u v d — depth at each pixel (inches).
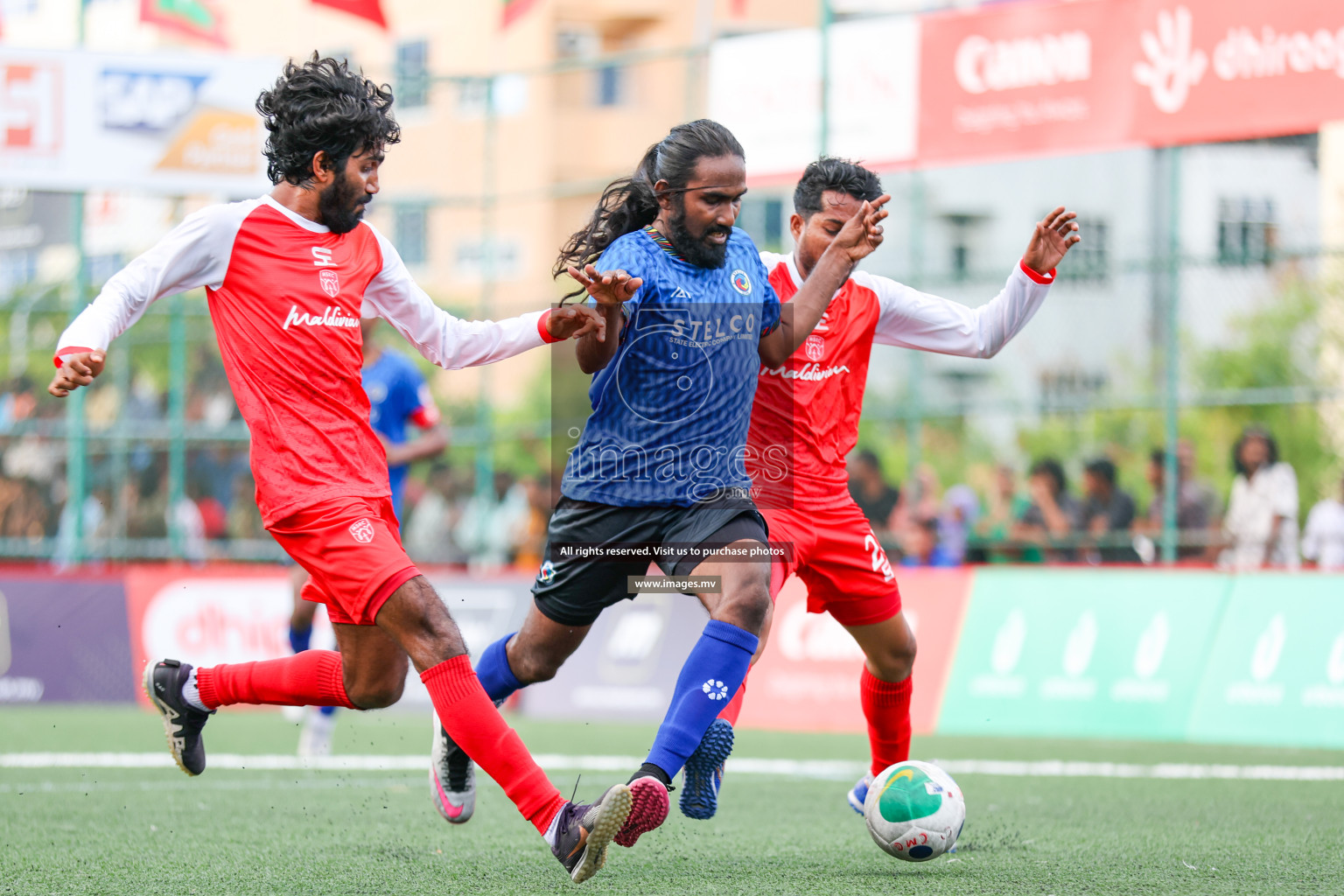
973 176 1541.6
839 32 700.0
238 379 270.4
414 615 258.1
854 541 319.0
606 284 260.2
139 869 286.8
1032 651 680.4
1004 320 331.9
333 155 272.5
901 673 328.5
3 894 257.6
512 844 327.0
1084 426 1219.2
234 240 271.0
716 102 735.7
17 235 965.2
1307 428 1133.1
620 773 498.6
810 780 477.4
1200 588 652.7
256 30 1450.5
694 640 745.0
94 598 824.3
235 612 818.2
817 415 320.8
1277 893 257.6
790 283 329.7
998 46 661.9
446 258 1454.2
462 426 1114.1
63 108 750.5
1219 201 1243.2
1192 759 550.3
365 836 342.3
